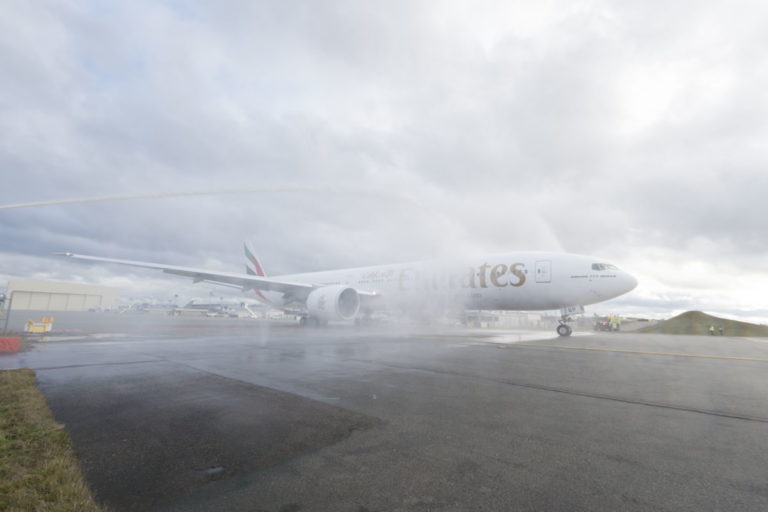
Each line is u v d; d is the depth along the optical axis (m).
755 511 2.51
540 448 3.62
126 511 2.48
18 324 28.42
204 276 21.55
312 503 2.60
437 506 2.56
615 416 4.69
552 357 10.34
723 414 4.83
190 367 7.86
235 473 3.06
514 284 20.48
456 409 4.92
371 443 3.72
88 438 3.79
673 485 2.89
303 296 25.66
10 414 4.44
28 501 2.56
